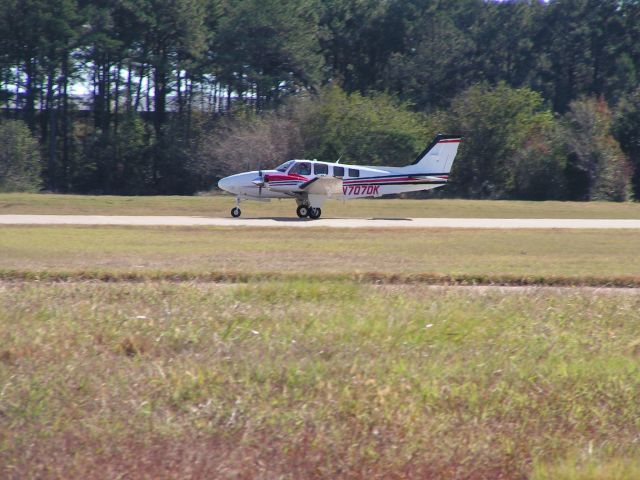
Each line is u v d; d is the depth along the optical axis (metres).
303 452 29.92
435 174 122.62
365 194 120.38
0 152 198.62
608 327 47.75
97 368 37.75
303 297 53.34
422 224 109.50
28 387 34.94
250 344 41.84
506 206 139.75
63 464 28.59
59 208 123.12
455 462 29.62
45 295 52.72
